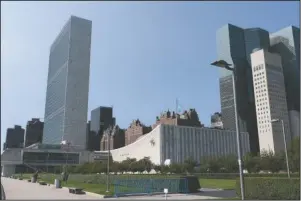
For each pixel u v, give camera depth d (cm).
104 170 12381
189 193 4062
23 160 19812
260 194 2881
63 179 7681
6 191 4422
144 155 19562
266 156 9825
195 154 19775
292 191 2669
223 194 3819
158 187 4347
